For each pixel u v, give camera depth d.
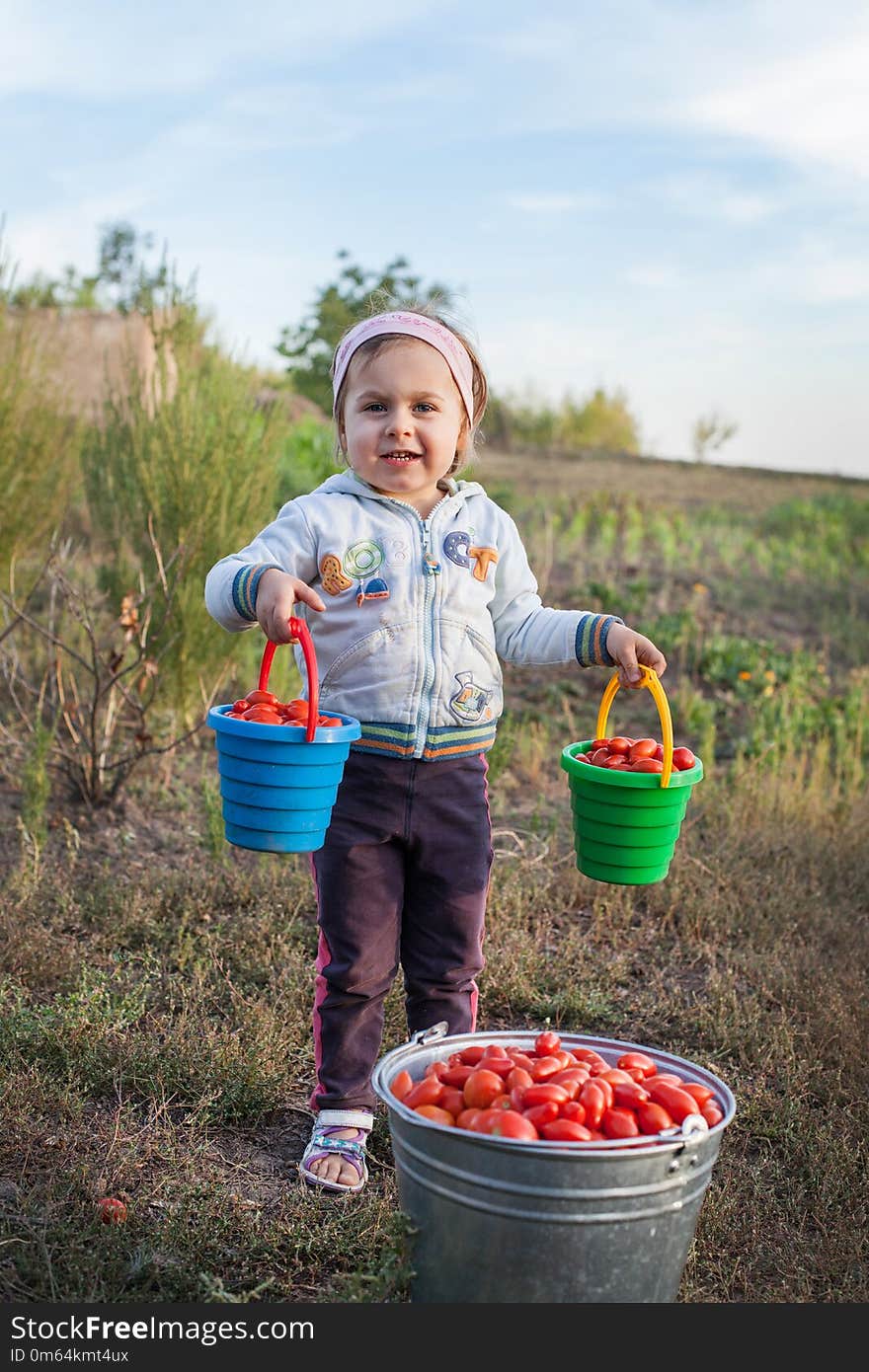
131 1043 3.13
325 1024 2.79
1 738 5.20
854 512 18.77
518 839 4.96
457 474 3.09
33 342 6.41
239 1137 2.91
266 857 4.52
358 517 2.81
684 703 7.09
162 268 6.11
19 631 6.38
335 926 2.76
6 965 3.56
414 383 2.75
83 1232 2.38
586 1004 3.65
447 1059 2.38
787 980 3.84
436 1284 2.07
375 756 2.76
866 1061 3.34
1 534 6.18
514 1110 2.05
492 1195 1.95
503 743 5.43
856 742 6.67
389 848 2.80
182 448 5.69
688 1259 2.50
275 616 2.44
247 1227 2.51
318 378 12.51
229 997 3.53
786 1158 2.93
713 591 11.23
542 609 2.95
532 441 37.25
